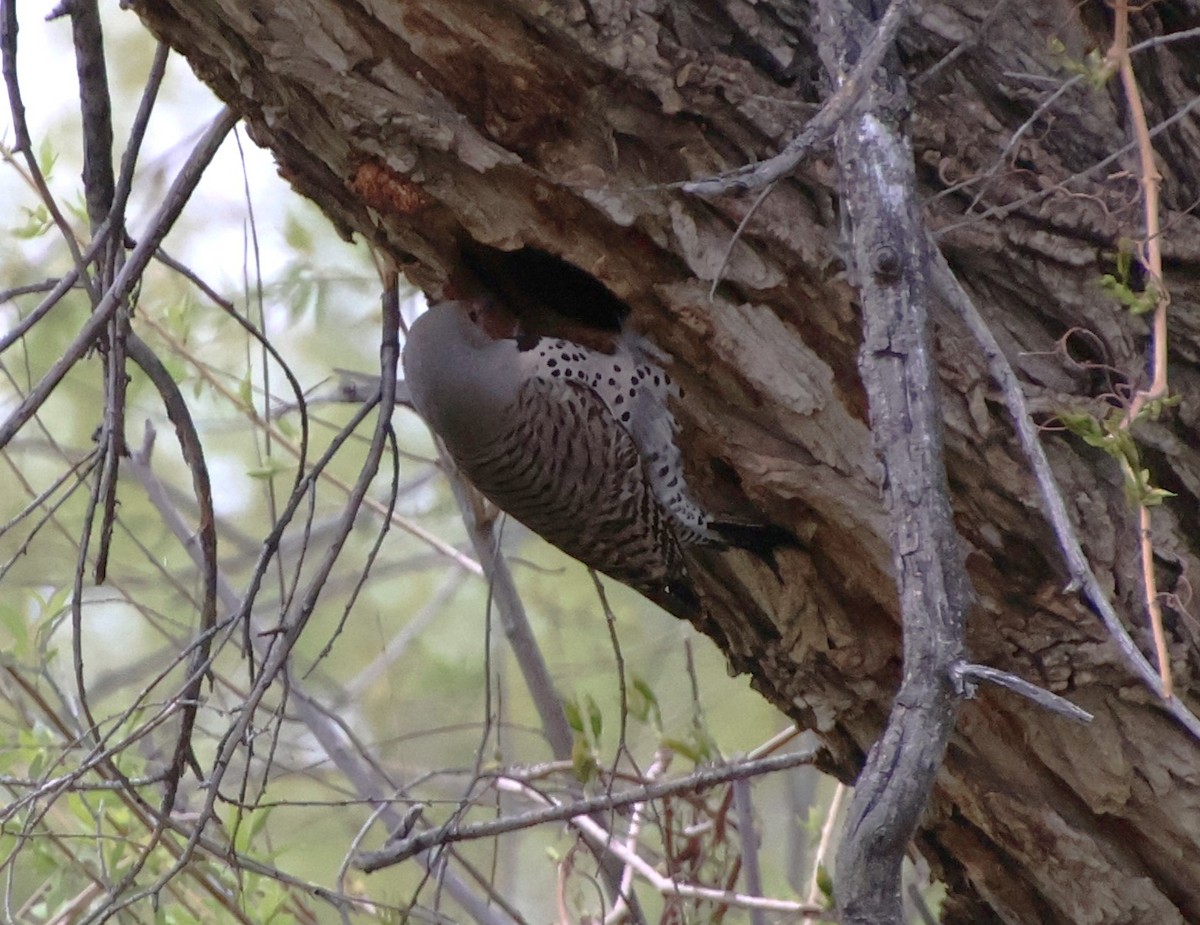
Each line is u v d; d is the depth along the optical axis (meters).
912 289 4.99
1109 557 6.95
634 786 11.94
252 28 6.79
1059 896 7.44
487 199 7.04
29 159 7.61
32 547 15.17
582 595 15.66
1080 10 7.04
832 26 5.29
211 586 8.20
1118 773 7.11
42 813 7.58
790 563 7.63
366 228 7.78
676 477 8.16
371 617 16.33
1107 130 7.02
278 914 10.03
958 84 6.93
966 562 7.03
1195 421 7.03
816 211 6.86
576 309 8.77
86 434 15.21
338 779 14.02
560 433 8.68
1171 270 7.02
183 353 10.91
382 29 6.72
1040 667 7.06
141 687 15.78
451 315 8.91
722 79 6.73
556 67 6.73
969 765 7.38
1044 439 6.92
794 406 7.11
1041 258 6.91
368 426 15.80
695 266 6.98
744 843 10.71
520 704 15.38
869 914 4.58
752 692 15.34
